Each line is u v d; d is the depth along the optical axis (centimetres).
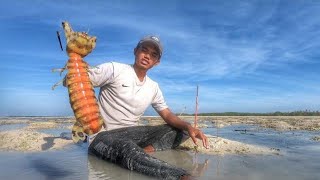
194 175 119
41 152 154
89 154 151
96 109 124
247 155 161
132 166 123
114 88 158
